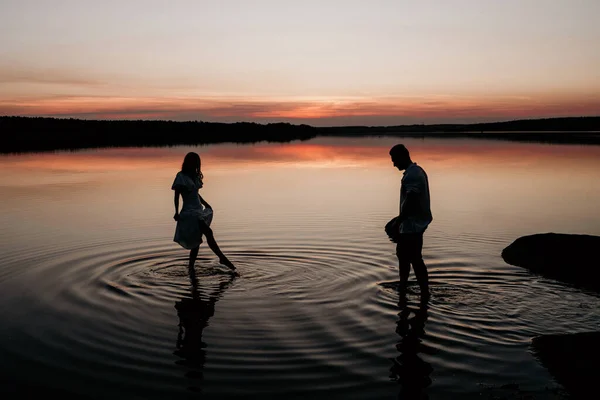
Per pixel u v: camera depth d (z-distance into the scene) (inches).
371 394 167.6
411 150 1477.6
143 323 225.3
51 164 975.0
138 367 185.6
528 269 299.1
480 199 561.0
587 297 253.1
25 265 310.2
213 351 198.5
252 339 209.2
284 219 452.8
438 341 206.2
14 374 179.9
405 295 258.8
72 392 168.6
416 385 173.2
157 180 730.8
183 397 166.1
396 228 265.0
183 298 256.2
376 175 816.9
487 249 345.7
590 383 172.6
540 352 195.8
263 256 333.4
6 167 911.7
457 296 256.4
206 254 337.7
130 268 306.0
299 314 235.3
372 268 306.7
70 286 273.0
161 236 386.3
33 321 226.7
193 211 305.4
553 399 163.8
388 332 214.8
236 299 255.0
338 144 2048.5
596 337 204.1
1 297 256.1
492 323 223.0
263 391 169.8
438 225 423.8
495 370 182.7
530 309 238.5
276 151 1488.7
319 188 662.5
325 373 181.3
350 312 237.3
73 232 398.9
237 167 955.3
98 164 976.9
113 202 543.8
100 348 200.7
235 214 477.4
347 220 448.5
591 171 830.5
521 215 466.3
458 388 171.0
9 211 490.0
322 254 337.4
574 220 442.3
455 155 1249.4
